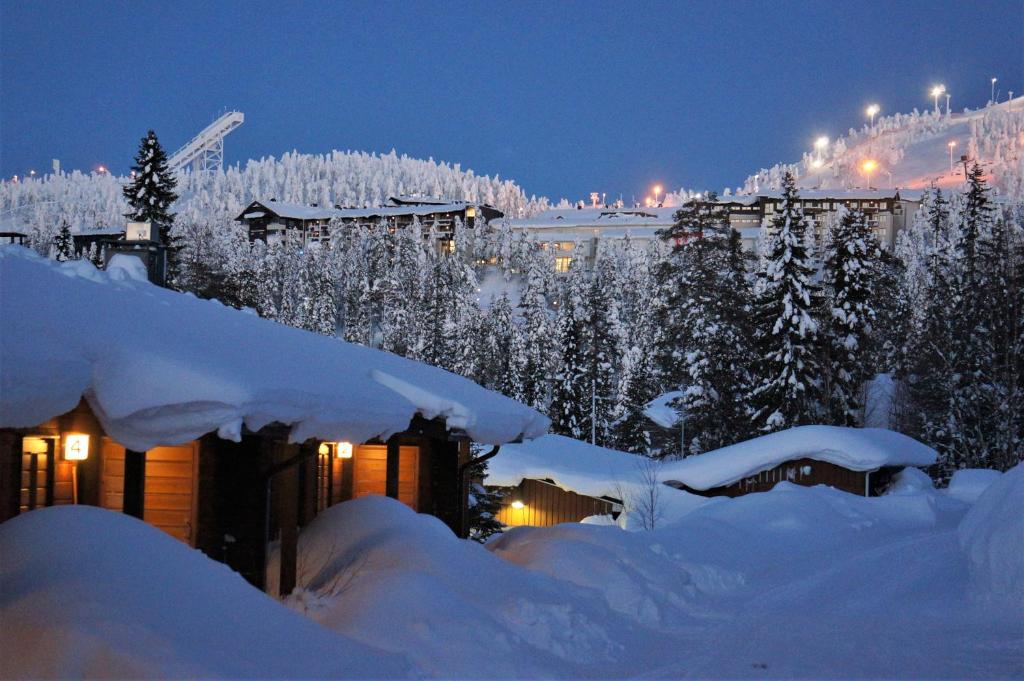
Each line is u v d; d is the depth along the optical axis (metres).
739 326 48.66
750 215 147.75
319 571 12.14
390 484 16.52
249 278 101.31
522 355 73.19
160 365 8.95
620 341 79.38
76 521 7.54
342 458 18.14
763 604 15.19
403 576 10.59
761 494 25.66
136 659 6.20
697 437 48.19
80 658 6.18
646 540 18.61
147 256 18.73
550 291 117.44
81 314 9.63
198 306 14.73
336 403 11.03
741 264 51.72
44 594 6.72
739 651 11.52
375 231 131.75
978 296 49.88
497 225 153.38
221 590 7.64
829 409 46.41
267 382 9.56
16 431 9.95
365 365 15.87
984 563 15.54
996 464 44.50
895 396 56.12
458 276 112.62
